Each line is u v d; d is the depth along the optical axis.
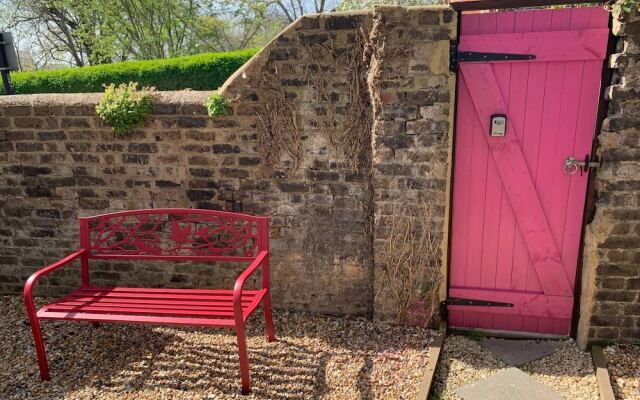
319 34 3.35
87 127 3.88
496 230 3.44
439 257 3.46
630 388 2.88
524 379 3.03
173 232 3.58
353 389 2.96
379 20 3.12
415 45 3.12
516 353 3.34
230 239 3.68
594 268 3.17
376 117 3.30
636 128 2.90
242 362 2.89
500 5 2.97
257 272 3.97
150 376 3.16
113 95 3.77
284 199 3.73
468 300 3.58
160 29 15.94
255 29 17.69
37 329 3.06
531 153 3.25
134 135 3.83
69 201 4.10
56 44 17.53
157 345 3.55
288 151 3.61
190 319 2.94
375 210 3.47
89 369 3.26
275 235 3.82
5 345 3.60
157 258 3.56
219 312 3.01
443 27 3.06
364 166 3.52
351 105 3.42
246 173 3.74
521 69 3.12
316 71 3.43
